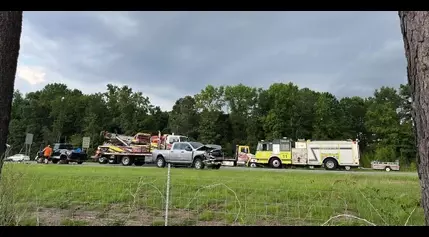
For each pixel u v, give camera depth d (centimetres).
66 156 2559
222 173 1269
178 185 630
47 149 2608
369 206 423
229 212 471
